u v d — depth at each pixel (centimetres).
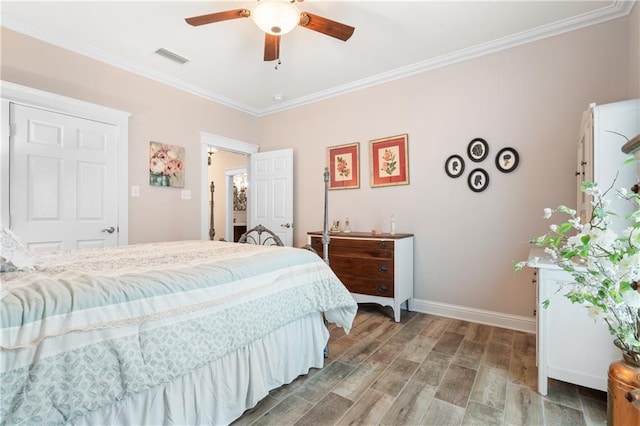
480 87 289
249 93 394
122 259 163
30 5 224
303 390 176
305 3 223
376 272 305
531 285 266
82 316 98
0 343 83
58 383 90
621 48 231
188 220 370
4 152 234
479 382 184
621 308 78
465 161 298
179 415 124
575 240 79
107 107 295
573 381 163
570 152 250
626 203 161
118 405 109
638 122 161
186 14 237
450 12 234
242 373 150
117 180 303
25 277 118
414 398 169
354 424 148
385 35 265
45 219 255
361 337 255
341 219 381
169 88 352
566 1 222
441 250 312
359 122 367
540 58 261
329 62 313
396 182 339
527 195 267
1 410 82
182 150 364
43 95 253
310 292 187
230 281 144
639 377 77
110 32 259
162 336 115
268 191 438
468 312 296
